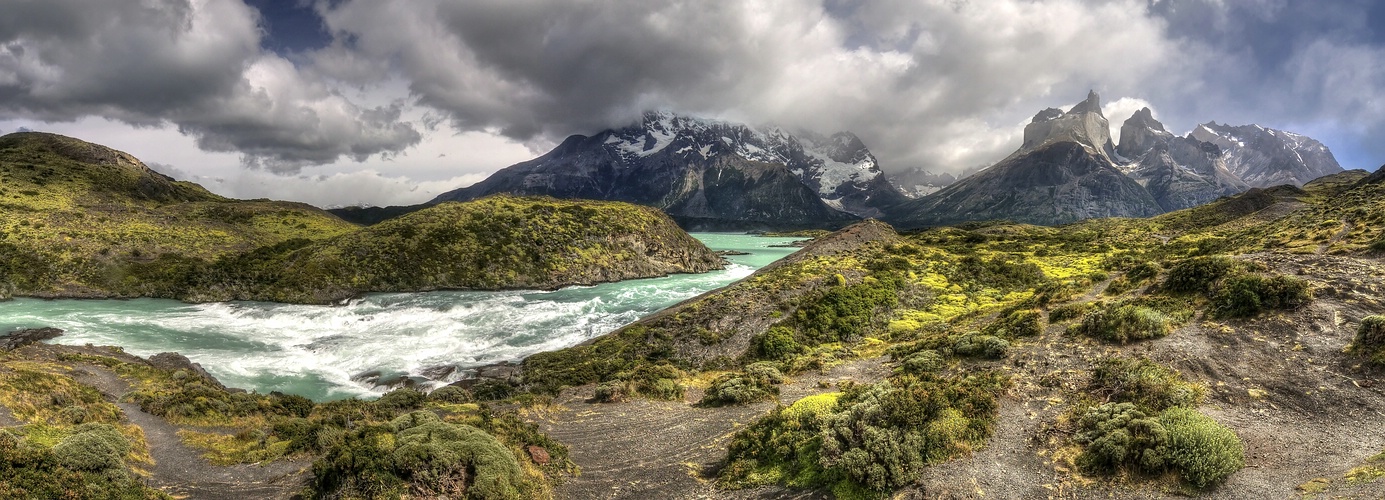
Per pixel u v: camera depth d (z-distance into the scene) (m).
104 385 34.03
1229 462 13.48
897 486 15.14
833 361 37.09
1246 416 16.97
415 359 52.09
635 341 50.53
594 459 22.06
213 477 19.81
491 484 16.56
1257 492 12.62
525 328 65.06
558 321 68.69
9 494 13.87
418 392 36.53
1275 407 17.30
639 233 128.38
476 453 17.48
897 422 17.22
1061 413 18.41
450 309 76.56
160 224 119.88
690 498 17.42
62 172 154.38
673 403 31.42
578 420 28.33
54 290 83.88
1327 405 16.80
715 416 27.23
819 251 91.25
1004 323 32.53
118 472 16.98
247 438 24.80
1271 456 14.39
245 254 108.88
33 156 164.12
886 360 34.88
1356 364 18.70
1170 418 15.72
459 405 31.69
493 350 55.34
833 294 53.56
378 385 44.69
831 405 20.73
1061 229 174.12
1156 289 31.56
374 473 15.96
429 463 16.42
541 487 17.98
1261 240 64.44
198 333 62.97
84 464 16.38
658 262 123.81
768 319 51.22
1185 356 21.78
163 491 17.84
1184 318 25.75
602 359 47.56
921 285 61.47
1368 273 26.44
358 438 18.42
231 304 82.25
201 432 25.98
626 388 33.84
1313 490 12.23
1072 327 27.95
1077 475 14.62
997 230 143.62
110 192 154.38
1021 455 16.03
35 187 136.25
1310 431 15.53
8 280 82.88
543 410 30.06
